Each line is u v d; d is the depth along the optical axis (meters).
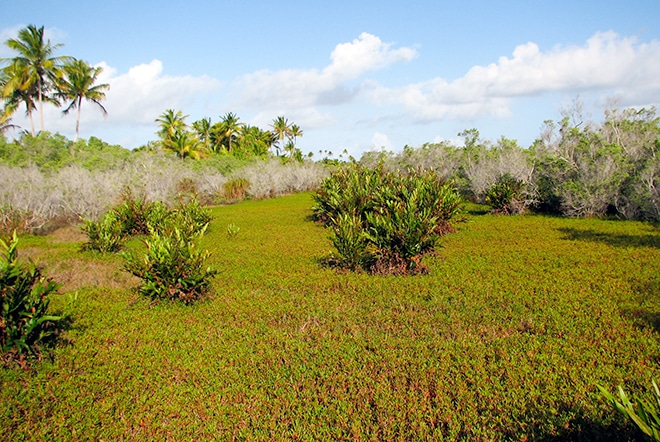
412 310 7.65
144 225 16.09
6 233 16.55
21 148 26.27
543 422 4.35
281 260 11.62
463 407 4.68
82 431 4.50
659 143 17.19
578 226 15.45
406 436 4.29
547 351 5.88
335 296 8.47
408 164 31.86
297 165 37.31
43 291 6.26
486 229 15.47
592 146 18.09
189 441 4.31
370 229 10.84
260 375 5.49
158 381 5.42
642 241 12.40
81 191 18.75
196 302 8.28
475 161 25.70
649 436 3.50
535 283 8.83
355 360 5.82
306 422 4.50
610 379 5.11
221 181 30.08
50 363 5.91
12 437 4.44
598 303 7.61
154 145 40.75
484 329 6.71
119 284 9.84
